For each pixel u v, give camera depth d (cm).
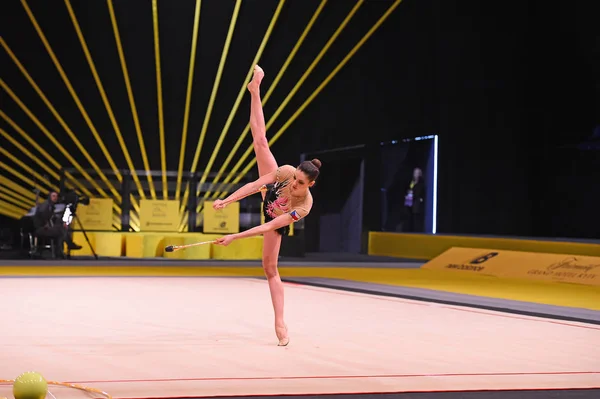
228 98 1945
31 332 524
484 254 1243
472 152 1541
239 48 1898
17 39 1881
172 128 2002
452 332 554
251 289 868
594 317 640
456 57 1552
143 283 927
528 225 1505
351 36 1742
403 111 1631
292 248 1547
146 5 1888
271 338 511
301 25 1811
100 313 633
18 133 1909
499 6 1515
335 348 473
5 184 1845
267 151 509
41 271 1092
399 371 399
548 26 1462
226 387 352
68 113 1962
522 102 1509
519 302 757
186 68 1950
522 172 1509
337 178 1869
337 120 1795
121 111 1986
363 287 888
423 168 1609
